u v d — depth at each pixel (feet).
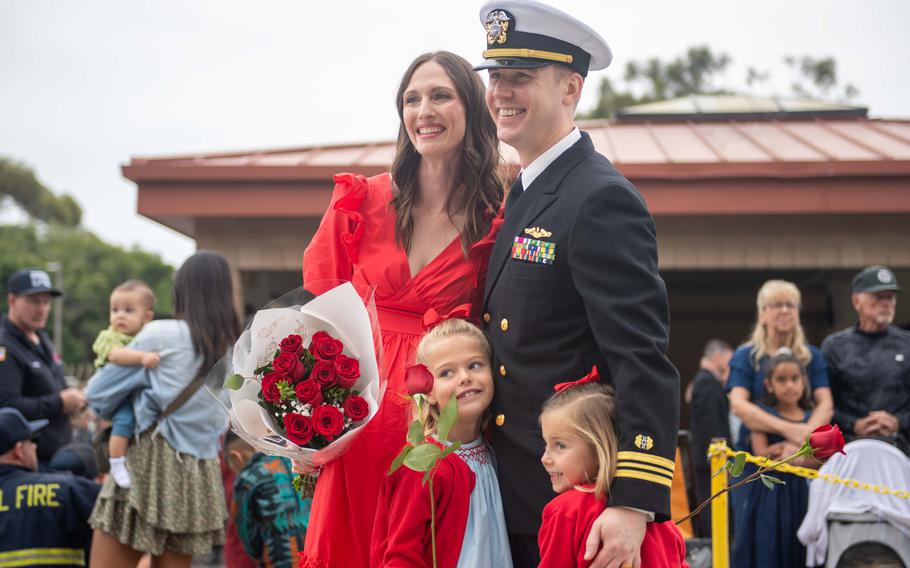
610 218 7.61
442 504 7.95
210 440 13.69
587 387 7.63
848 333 16.74
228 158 28.91
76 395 17.12
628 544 7.00
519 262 8.11
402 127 9.80
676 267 28.07
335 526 8.59
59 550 13.85
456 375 8.24
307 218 27.99
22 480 13.92
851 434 16.11
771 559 14.71
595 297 7.43
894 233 27.63
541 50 8.21
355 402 8.14
